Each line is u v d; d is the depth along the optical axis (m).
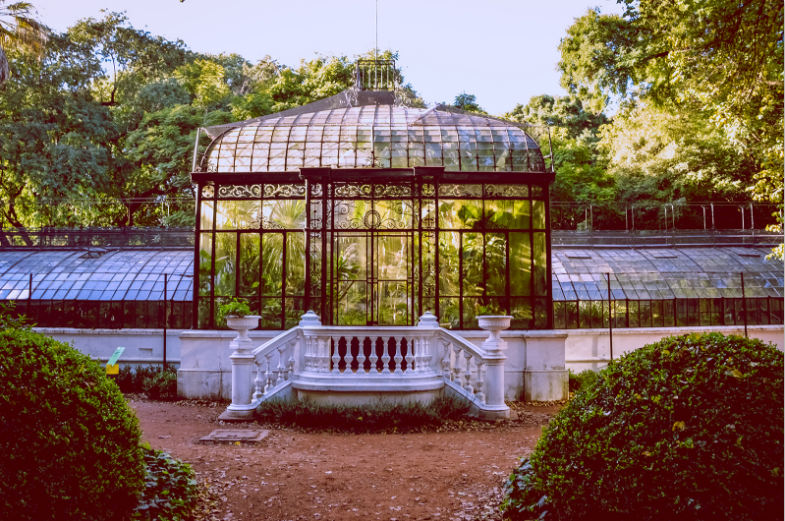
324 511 7.92
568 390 17.12
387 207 17.67
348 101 21.19
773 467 5.15
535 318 17.62
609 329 20.50
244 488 8.66
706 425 5.41
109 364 18.53
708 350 5.83
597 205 33.12
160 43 37.25
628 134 34.22
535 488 6.94
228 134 18.66
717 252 23.41
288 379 14.43
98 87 35.03
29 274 22.42
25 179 31.69
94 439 6.15
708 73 18.31
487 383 14.06
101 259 23.28
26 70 29.08
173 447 11.03
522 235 17.77
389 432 12.68
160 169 31.73
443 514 7.77
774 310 21.73
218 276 17.72
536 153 18.42
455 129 18.66
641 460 5.57
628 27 26.88
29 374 5.91
